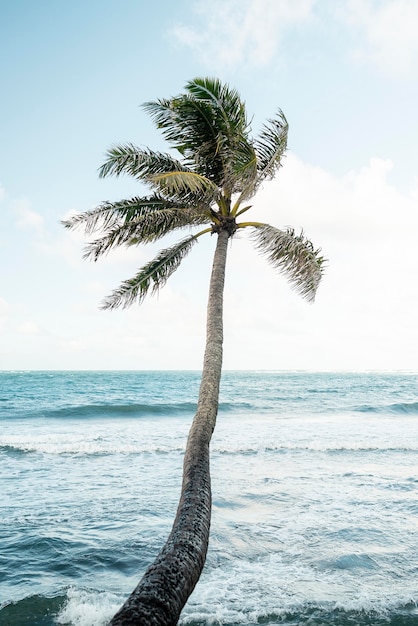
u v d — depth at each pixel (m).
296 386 72.25
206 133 9.08
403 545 8.15
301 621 5.67
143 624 2.18
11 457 15.27
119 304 10.86
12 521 9.05
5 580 6.61
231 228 9.32
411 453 16.41
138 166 9.51
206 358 6.75
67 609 5.78
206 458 4.61
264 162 9.95
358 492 11.41
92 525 8.90
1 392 52.19
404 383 85.19
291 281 10.45
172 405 32.16
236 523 9.14
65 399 43.34
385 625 5.61
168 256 10.86
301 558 7.58
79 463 14.46
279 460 15.06
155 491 11.32
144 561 7.37
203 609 5.90
